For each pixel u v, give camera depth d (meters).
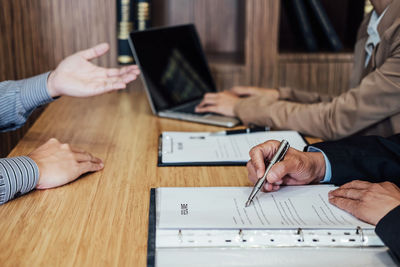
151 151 1.27
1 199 0.93
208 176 1.10
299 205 0.91
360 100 1.29
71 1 1.92
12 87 1.33
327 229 0.80
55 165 1.04
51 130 1.44
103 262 0.75
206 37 2.31
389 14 1.36
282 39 2.35
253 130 1.38
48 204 0.95
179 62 1.77
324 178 1.05
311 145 1.11
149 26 1.96
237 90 1.73
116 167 1.15
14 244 0.80
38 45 1.94
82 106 1.71
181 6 2.27
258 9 1.96
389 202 0.85
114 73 1.32
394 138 1.14
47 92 1.32
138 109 1.69
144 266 0.74
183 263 0.73
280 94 1.69
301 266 0.73
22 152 1.25
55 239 0.81
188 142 1.30
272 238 0.78
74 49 1.97
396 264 0.74
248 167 1.03
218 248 0.77
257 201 0.92
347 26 2.32
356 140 1.13
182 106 1.70
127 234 0.83
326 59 2.02
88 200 0.97
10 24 1.86
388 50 1.33
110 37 1.96
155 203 0.91
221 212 0.87
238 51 2.32
